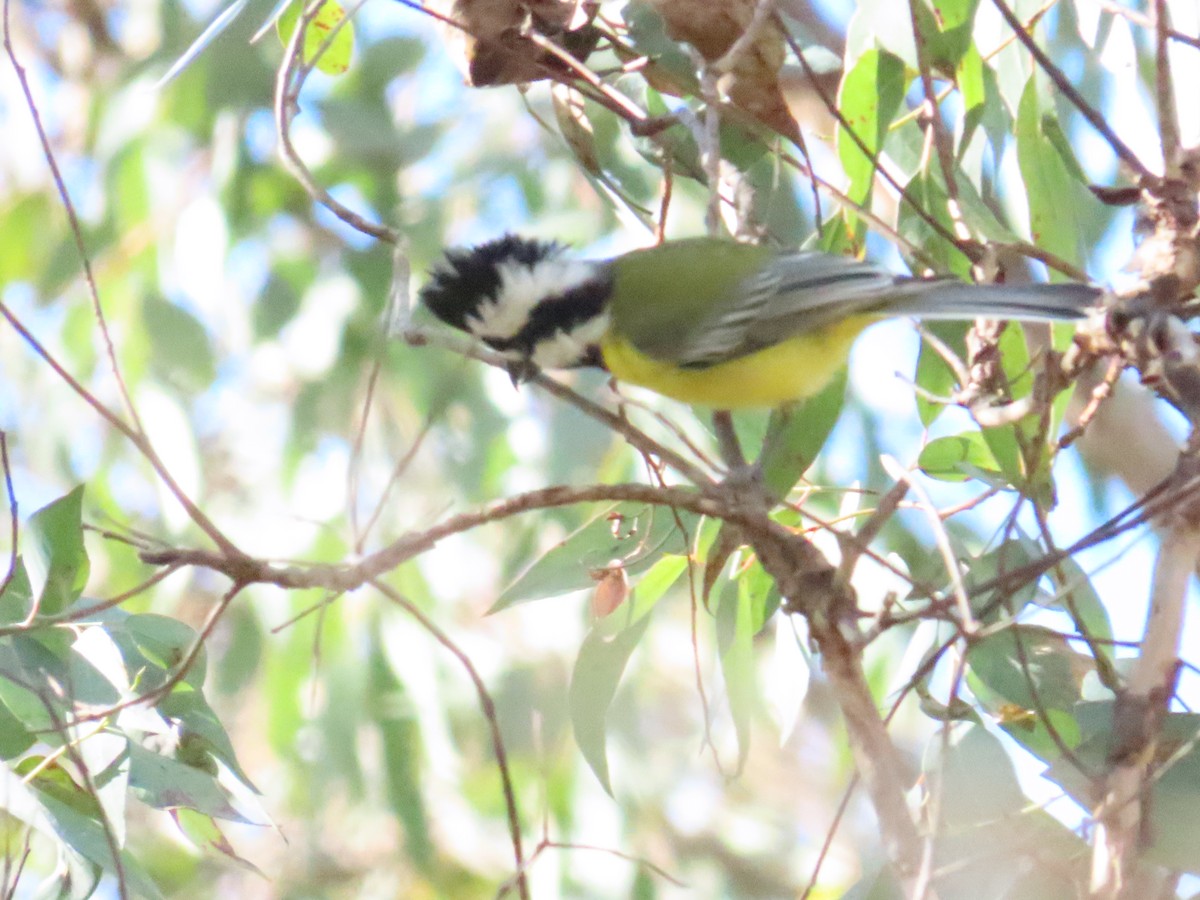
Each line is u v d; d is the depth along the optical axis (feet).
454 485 47.85
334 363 49.19
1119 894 22.11
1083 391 32.12
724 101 28.09
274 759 56.03
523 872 22.95
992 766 25.62
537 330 31.07
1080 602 27.68
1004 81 29.99
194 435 47.91
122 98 50.39
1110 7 27.09
